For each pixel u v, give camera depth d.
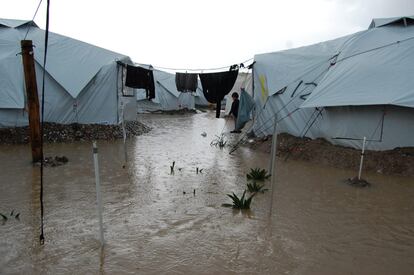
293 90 11.88
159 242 4.68
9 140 10.94
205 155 10.59
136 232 4.96
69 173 7.95
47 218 5.36
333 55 11.39
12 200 6.12
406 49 9.47
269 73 12.63
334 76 10.33
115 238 4.75
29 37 12.74
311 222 5.47
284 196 6.71
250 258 4.32
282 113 12.05
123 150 10.92
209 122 20.92
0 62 11.70
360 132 9.62
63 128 12.40
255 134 13.20
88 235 4.81
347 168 8.89
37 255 4.26
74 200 6.19
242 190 7.05
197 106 35.78
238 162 9.69
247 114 12.82
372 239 4.93
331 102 9.59
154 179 7.70
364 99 8.98
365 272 4.08
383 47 9.94
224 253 4.43
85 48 13.79
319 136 10.79
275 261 4.27
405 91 8.56
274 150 5.92
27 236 4.75
